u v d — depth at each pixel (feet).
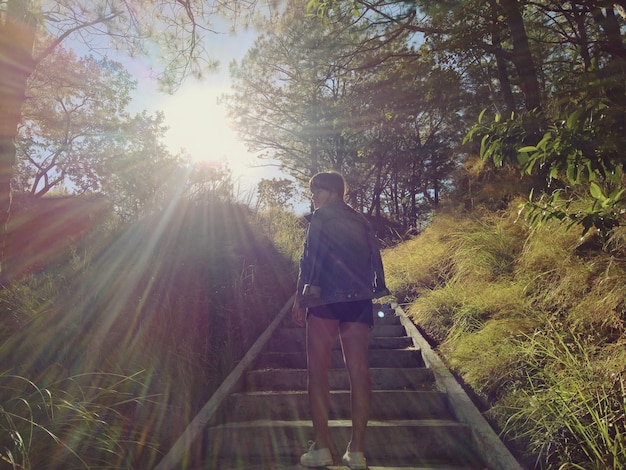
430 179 89.30
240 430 11.67
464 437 11.48
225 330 16.99
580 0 15.52
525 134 9.55
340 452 11.71
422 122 83.25
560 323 12.63
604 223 8.96
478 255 19.65
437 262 24.31
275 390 14.87
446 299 18.79
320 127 85.30
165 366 12.83
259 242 26.66
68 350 12.12
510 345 12.96
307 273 10.22
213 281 18.75
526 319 13.93
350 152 91.56
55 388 10.05
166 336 14.14
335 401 13.52
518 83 30.66
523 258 17.10
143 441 10.35
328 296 9.98
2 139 14.97
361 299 10.03
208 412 12.12
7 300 14.10
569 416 9.32
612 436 8.83
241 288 19.74
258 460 11.21
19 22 15.16
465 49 31.76
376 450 11.51
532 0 30.73
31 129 55.77
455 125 75.05
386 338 18.83
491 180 29.66
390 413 13.34
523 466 9.64
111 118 59.06
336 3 20.04
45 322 12.82
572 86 11.35
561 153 8.73
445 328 17.44
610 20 17.30
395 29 35.42
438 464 11.03
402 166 88.84
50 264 18.67
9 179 15.34
